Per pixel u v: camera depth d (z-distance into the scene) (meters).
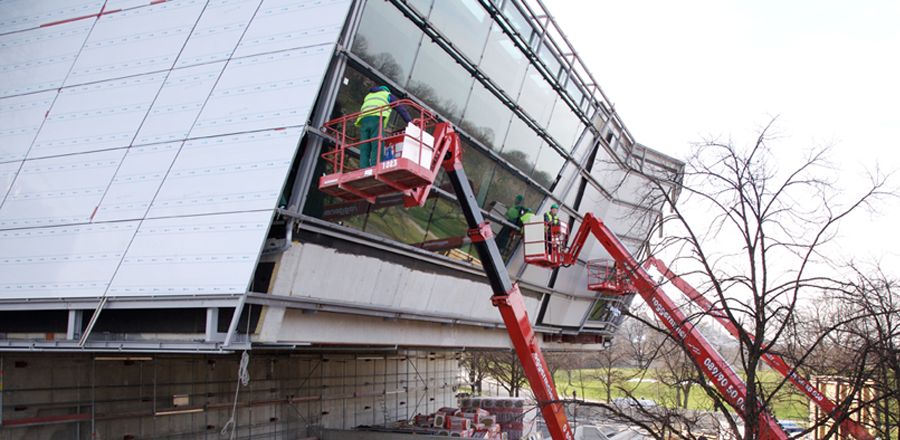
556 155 20.59
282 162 9.82
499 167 17.77
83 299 10.05
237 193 9.91
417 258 15.31
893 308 8.84
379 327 15.08
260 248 9.32
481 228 12.16
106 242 10.49
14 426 11.66
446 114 14.87
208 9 12.13
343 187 9.93
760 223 8.34
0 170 12.21
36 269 10.77
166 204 10.40
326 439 21.55
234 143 10.35
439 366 36.78
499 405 28.97
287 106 10.24
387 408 29.00
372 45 11.84
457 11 13.68
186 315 10.16
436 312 17.22
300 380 21.83
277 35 11.03
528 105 17.84
